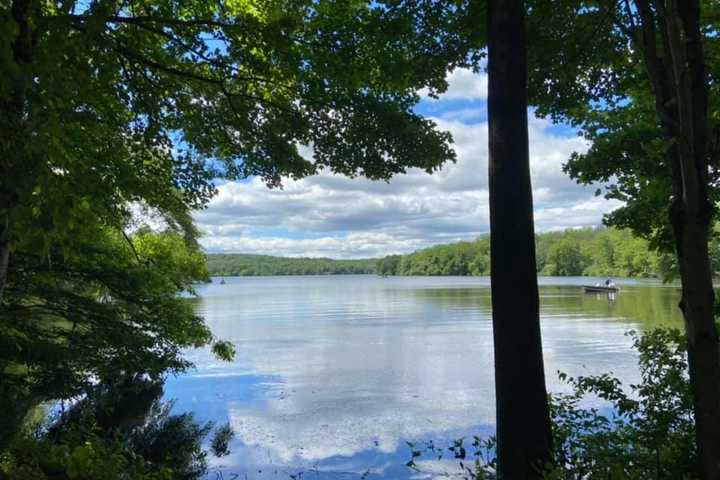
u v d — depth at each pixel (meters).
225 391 14.91
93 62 3.71
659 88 3.84
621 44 6.09
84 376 10.07
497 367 4.34
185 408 13.18
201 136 7.69
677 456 4.38
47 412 12.16
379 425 11.18
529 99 6.84
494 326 4.36
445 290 83.81
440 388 14.57
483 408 12.41
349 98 6.82
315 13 6.52
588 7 5.93
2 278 2.93
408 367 17.84
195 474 8.70
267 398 13.98
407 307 47.09
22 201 2.38
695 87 3.38
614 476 4.09
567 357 18.52
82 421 8.58
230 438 10.62
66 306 10.03
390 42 6.27
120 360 10.26
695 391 3.49
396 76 6.61
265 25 5.94
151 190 6.41
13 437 6.16
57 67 2.53
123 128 7.01
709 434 3.43
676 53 3.31
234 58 6.45
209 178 8.13
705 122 3.39
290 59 6.23
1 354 8.75
